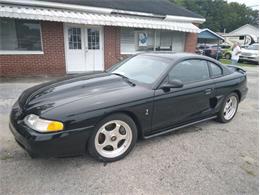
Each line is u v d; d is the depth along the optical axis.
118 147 2.95
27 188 2.32
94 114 2.58
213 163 2.94
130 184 2.46
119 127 2.89
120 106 2.77
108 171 2.66
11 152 2.97
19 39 8.59
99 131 2.69
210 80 3.87
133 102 2.88
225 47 32.69
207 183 2.54
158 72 3.35
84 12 9.16
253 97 6.68
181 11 12.84
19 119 2.60
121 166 2.77
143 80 3.33
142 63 3.70
